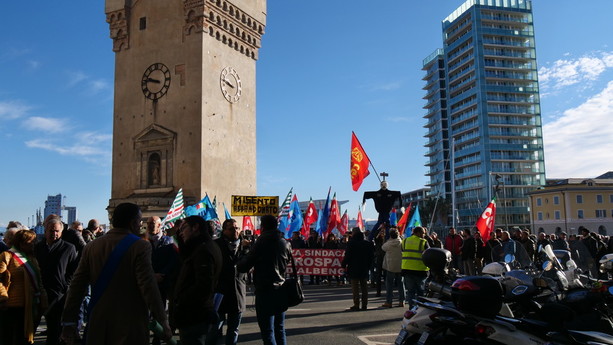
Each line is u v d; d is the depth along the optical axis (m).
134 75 41.34
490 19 114.88
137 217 5.85
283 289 7.89
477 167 113.44
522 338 5.43
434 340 5.82
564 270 8.67
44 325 13.04
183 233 6.37
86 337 5.41
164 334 5.48
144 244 5.57
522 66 115.75
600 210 92.19
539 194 97.62
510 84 115.06
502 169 110.38
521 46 114.94
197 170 37.88
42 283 9.02
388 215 18.98
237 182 41.78
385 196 19.08
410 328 6.13
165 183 38.88
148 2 41.50
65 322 5.44
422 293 13.16
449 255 6.94
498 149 110.31
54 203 173.75
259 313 7.79
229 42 42.12
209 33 39.88
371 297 18.22
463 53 117.50
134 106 41.03
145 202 37.88
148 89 40.56
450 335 5.79
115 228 5.72
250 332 10.91
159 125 39.56
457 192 118.69
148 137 39.94
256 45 45.59
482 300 5.54
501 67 113.62
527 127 113.31
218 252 6.33
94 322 5.34
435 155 128.38
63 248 9.33
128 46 41.84
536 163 112.69
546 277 8.09
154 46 40.78
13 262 8.20
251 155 43.97
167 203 37.47
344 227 29.81
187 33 39.56
